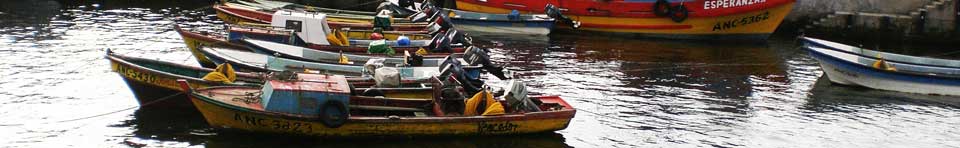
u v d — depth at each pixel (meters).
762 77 23.69
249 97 15.03
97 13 33.06
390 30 27.31
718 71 24.56
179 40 27.31
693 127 17.69
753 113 19.11
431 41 23.59
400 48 23.02
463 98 15.90
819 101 20.50
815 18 32.41
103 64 22.33
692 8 30.62
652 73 23.98
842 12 31.73
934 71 22.48
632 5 31.11
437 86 16.03
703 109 19.33
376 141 15.26
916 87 21.58
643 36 31.44
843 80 22.31
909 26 30.61
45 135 15.55
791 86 22.38
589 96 20.39
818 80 23.27
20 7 34.06
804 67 25.55
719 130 17.52
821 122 18.48
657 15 30.89
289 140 15.12
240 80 17.09
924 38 30.56
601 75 23.42
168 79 16.33
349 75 19.14
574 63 25.48
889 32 30.97
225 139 15.29
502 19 31.03
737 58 27.23
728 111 19.20
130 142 15.22
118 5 35.59
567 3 31.95
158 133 15.67
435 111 15.79
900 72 21.44
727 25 30.75
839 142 16.95
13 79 20.08
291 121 14.62
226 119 14.88
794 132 17.58
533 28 31.05
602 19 31.62
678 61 26.36
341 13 32.09
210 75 16.69
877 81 21.77
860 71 21.72
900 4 31.39
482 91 15.91
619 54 27.53
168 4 36.50
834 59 21.91
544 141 16.08
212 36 23.62
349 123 14.80
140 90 16.67
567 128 17.14
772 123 18.25
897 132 17.86
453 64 18.20
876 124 18.45
